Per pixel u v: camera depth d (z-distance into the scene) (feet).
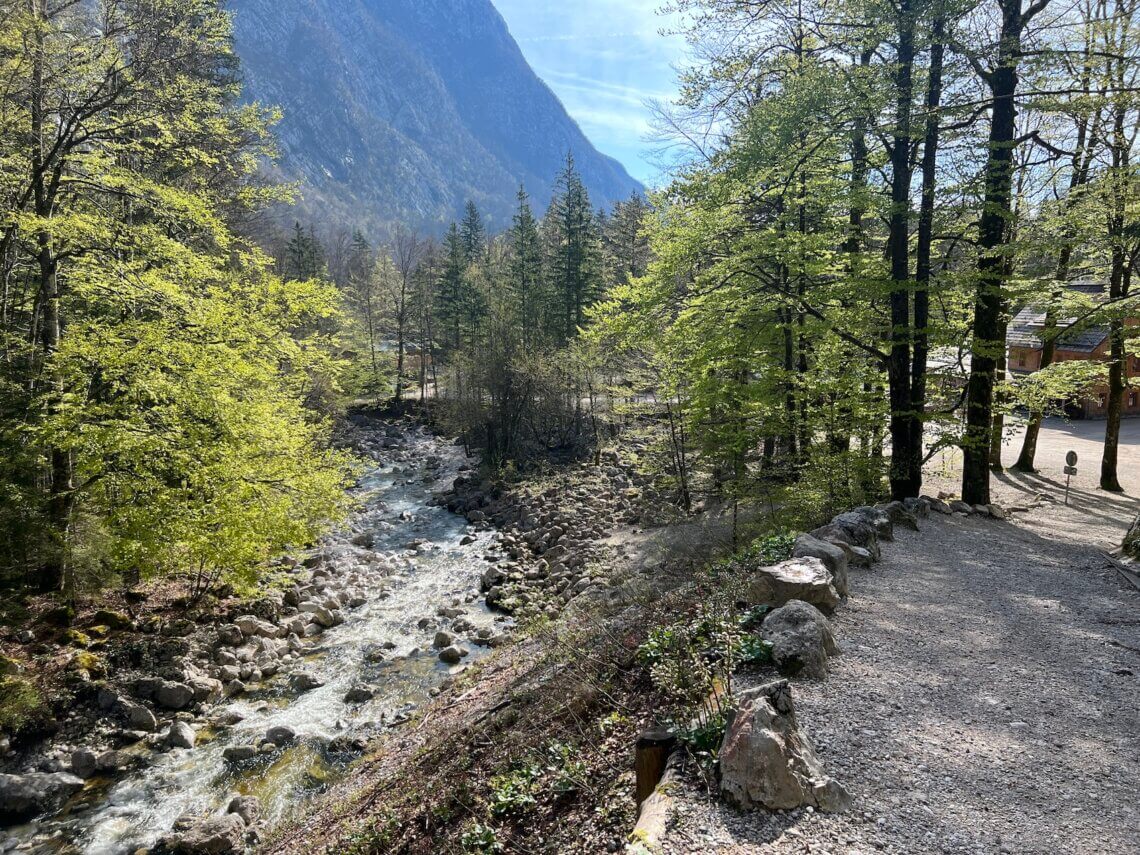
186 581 54.65
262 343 47.57
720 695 16.98
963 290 47.88
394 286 205.05
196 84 50.70
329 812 26.16
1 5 41.34
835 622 24.29
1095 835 13.64
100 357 38.96
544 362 115.44
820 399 49.88
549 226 238.89
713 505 64.95
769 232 45.96
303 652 48.67
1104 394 128.57
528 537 78.79
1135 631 25.20
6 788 30.94
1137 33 46.55
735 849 12.57
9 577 42.19
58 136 45.52
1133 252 54.54
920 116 39.52
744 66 43.78
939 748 16.66
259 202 68.95
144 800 31.76
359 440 142.82
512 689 28.22
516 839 16.89
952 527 42.01
